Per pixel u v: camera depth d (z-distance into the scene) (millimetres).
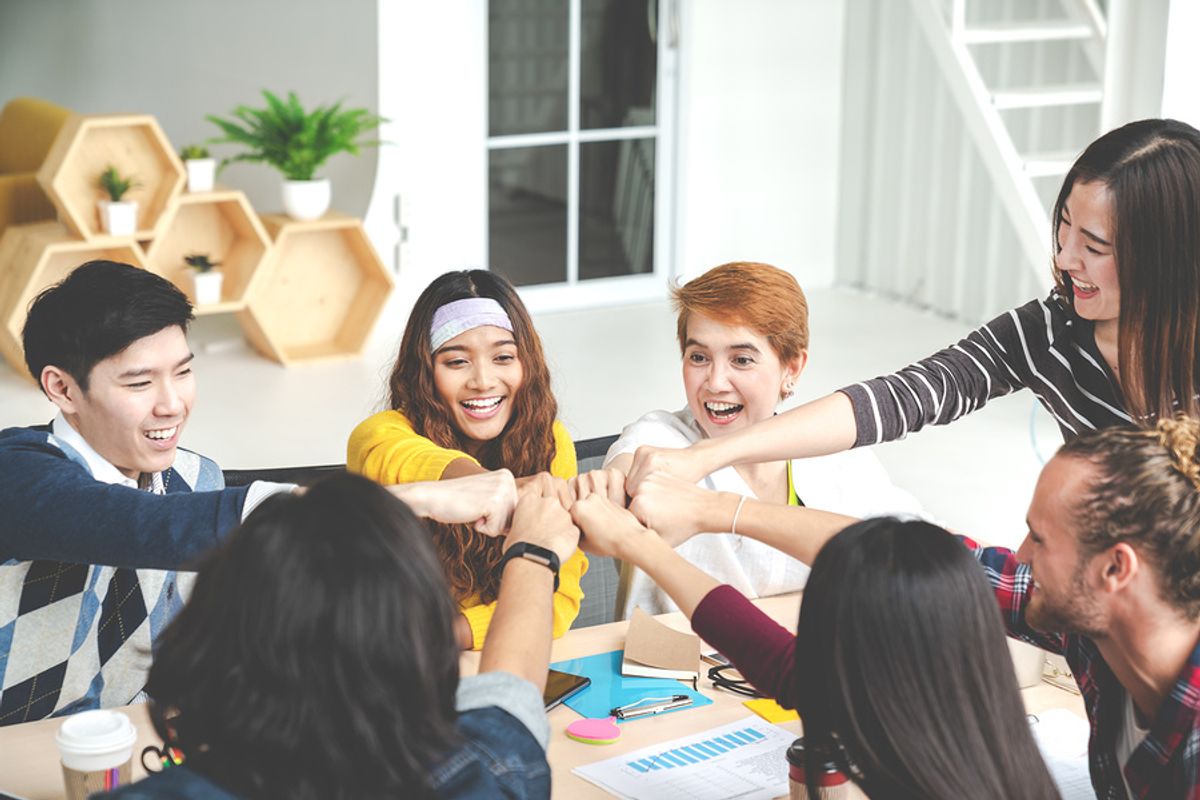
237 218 5883
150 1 7457
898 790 1213
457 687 1170
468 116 6574
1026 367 2105
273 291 6051
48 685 1998
